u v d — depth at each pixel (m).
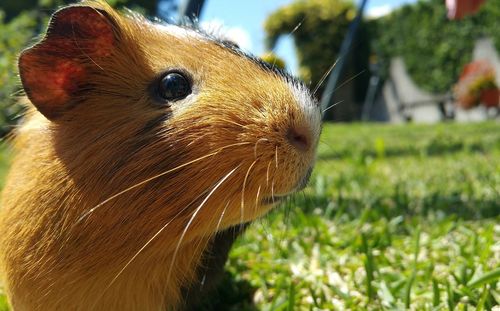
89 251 0.11
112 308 0.11
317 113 0.11
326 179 0.31
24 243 0.11
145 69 0.11
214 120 0.10
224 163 0.10
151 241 0.11
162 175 0.10
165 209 0.10
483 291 0.12
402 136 0.68
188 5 0.21
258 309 0.14
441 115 1.22
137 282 0.11
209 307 0.15
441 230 0.19
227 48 0.12
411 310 0.13
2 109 0.25
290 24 1.33
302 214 0.20
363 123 1.21
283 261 0.17
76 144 0.11
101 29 0.11
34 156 0.11
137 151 0.10
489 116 1.04
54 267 0.11
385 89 1.39
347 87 1.40
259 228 0.20
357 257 0.17
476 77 0.81
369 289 0.13
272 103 0.10
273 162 0.10
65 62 0.11
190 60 0.11
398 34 1.27
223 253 0.13
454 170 0.33
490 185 0.23
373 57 1.35
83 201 0.11
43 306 0.11
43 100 0.11
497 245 0.16
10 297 0.12
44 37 0.11
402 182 0.29
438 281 0.14
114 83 0.11
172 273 0.12
